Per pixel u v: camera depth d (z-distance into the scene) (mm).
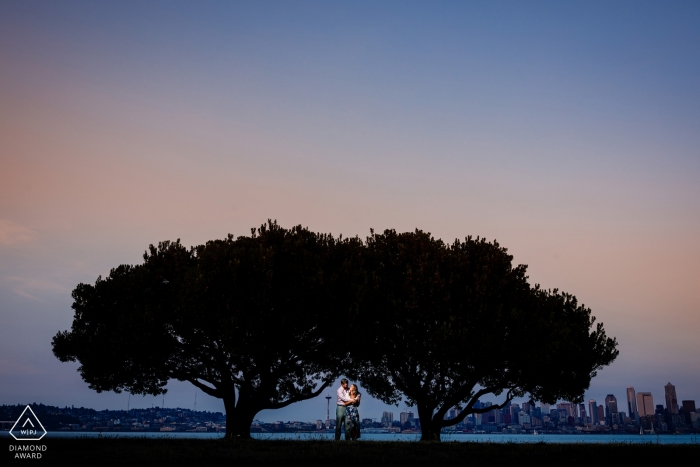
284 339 27734
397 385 31688
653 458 15930
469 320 28469
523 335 28391
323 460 14969
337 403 22812
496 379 30312
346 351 28953
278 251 28625
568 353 27953
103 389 29031
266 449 17719
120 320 26484
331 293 27969
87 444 18656
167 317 27172
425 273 29641
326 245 30750
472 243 32188
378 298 29094
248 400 28781
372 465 14172
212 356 28953
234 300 26312
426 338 28844
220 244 29625
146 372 29094
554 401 30422
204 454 15984
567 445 20203
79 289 29062
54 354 28688
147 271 28172
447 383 30688
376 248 32219
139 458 14867
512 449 18516
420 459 15438
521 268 31953
